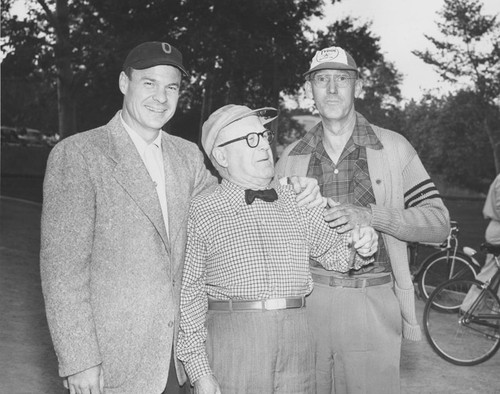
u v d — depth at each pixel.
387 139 3.73
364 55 35.38
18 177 37.88
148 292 2.83
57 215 2.74
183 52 31.70
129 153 2.91
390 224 3.42
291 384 2.97
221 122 3.06
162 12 32.84
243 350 2.94
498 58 58.88
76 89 36.66
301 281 3.04
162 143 3.15
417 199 3.69
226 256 2.98
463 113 57.75
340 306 3.60
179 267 2.98
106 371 2.79
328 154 3.79
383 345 3.62
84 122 45.47
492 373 6.32
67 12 36.62
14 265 10.70
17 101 53.84
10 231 14.79
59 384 5.49
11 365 5.92
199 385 2.94
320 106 3.69
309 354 3.04
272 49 32.97
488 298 6.81
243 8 32.28
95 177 2.81
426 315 6.87
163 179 3.07
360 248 3.17
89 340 2.70
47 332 7.00
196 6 32.28
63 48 34.78
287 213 3.10
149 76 2.98
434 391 5.76
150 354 2.84
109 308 2.78
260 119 3.25
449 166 57.09
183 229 3.01
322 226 3.18
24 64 35.53
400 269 3.67
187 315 2.99
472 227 23.11
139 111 2.99
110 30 34.56
